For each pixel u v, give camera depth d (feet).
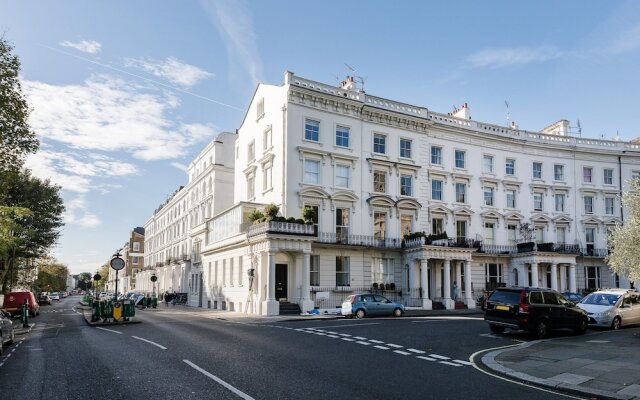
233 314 99.45
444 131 131.03
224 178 164.96
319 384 29.04
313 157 110.22
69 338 57.00
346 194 112.16
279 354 40.47
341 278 110.63
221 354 40.34
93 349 45.80
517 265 133.49
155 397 25.96
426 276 112.27
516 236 138.62
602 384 30.30
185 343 47.80
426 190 125.49
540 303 56.13
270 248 92.68
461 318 84.28
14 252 135.54
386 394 26.89
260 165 120.37
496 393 27.96
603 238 148.77
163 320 82.89
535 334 56.34
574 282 134.10
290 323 74.28
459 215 130.31
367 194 116.26
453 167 131.34
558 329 58.08
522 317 54.49
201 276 151.33
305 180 108.88
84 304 182.50
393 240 117.70
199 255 158.71
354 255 112.06
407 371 33.99
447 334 57.00
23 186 138.41
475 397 26.84
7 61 68.13
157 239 275.39
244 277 108.58
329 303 105.40
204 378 30.53
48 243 147.64
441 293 120.78
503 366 36.40
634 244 63.93
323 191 109.29
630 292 72.64
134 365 35.78
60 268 389.19
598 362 38.09
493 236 135.95
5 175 73.82
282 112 109.81
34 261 194.59
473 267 130.72
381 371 33.68
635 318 70.38
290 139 107.65
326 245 106.01
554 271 131.13
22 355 44.04
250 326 68.23
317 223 108.68
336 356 39.88
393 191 120.26
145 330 63.16
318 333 57.16
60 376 32.63
